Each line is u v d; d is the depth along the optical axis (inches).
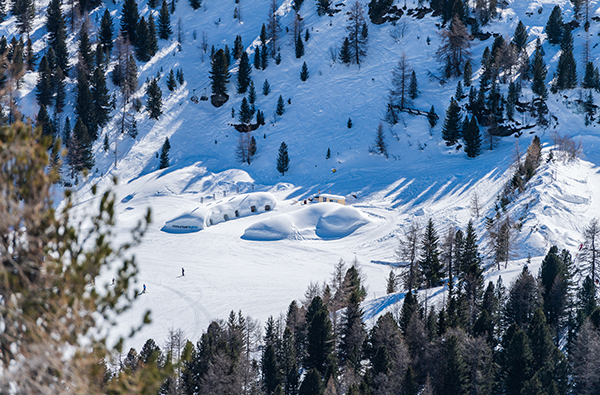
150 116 5482.3
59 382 287.7
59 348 287.6
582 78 5064.0
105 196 315.6
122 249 317.1
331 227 3703.3
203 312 2460.6
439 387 1588.3
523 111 4827.8
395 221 3686.0
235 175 4726.9
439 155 4672.7
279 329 2149.4
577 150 4094.5
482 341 1592.0
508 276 2465.6
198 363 1790.1
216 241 3585.1
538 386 1400.1
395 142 4909.0
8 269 293.9
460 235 2659.9
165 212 4097.0
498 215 3184.1
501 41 5354.3
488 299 2063.2
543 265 2174.0
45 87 5034.5
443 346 1670.8
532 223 3041.3
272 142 5196.9
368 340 1966.0
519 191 3516.2
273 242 3580.2
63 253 296.7
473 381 1555.1
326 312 1907.0
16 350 286.5
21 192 291.7
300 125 5344.5
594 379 1517.0
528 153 3924.7
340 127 5211.6
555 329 1991.9
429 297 2388.0
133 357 1653.5
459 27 5290.4
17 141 293.6
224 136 5374.0
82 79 5093.5
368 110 5310.0
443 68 5561.0
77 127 4621.1
